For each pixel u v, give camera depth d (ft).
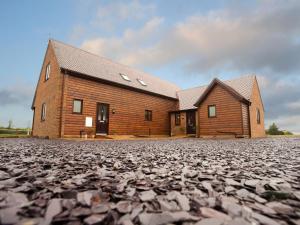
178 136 48.88
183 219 2.88
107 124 39.29
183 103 56.29
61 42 41.57
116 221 2.81
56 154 11.57
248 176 5.92
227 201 3.74
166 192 4.28
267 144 21.08
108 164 8.12
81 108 34.86
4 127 71.67
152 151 13.87
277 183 5.07
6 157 10.08
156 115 51.42
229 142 25.36
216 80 41.68
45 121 37.96
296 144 20.83
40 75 45.78
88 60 42.42
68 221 2.74
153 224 2.74
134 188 4.53
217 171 6.70
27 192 4.13
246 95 40.45
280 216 3.09
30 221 2.70
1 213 2.89
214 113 42.11
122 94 42.88
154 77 63.00
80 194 3.90
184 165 7.98
